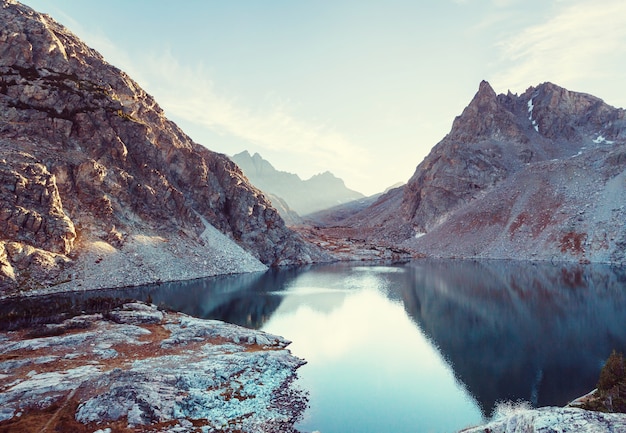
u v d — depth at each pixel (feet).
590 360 150.82
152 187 428.97
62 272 287.48
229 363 138.51
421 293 322.75
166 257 382.22
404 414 111.14
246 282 382.22
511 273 425.69
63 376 112.16
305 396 123.85
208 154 583.58
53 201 308.81
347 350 174.19
